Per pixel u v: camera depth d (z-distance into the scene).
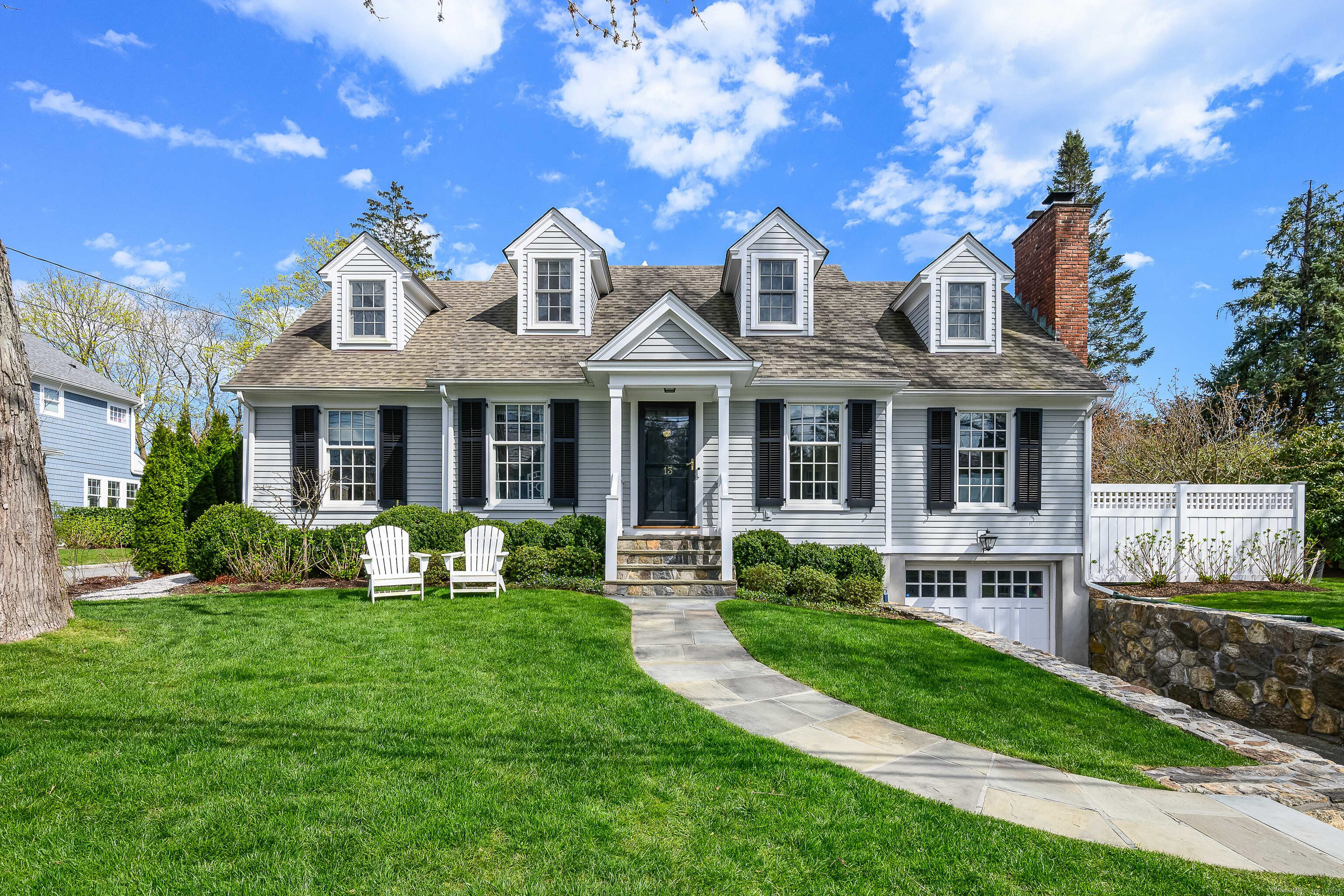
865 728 4.59
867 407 11.25
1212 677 7.94
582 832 2.94
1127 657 9.96
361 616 7.28
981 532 11.54
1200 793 3.71
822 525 11.32
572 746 3.92
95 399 21.72
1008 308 13.71
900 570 11.45
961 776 3.82
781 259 12.22
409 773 3.48
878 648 6.70
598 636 6.64
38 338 21.67
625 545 10.55
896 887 2.63
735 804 3.26
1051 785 3.76
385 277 12.12
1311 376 21.67
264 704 4.50
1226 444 15.72
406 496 11.47
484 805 3.14
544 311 12.38
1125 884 2.70
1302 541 11.27
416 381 11.39
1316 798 3.66
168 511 12.14
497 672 5.42
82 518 16.52
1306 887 2.72
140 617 6.89
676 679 5.62
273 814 3.02
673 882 2.59
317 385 11.18
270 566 9.97
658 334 10.35
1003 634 11.83
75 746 3.70
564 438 11.39
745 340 12.09
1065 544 11.52
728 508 9.86
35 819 2.94
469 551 8.98
